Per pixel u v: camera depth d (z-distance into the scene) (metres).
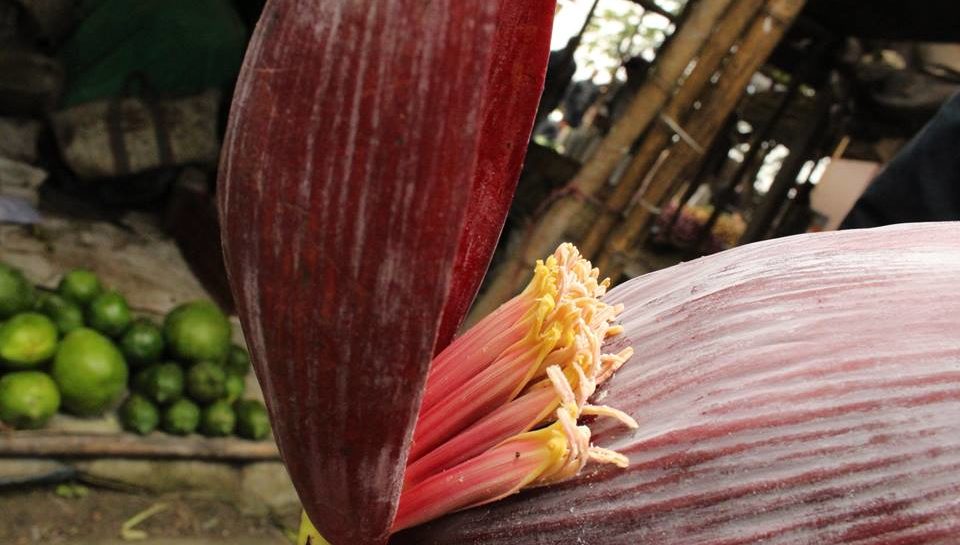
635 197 0.77
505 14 0.19
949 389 0.17
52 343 0.90
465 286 0.22
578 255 0.23
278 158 0.16
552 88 1.70
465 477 0.19
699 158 0.75
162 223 1.29
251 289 0.17
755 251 0.22
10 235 1.10
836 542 0.16
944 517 0.16
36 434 0.88
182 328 1.00
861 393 0.17
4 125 1.15
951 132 0.42
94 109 1.16
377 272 0.15
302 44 0.15
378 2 0.15
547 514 0.19
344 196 0.15
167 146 1.21
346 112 0.15
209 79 1.22
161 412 0.98
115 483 0.94
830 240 0.22
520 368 0.20
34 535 0.84
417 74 0.15
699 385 0.19
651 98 0.70
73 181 1.25
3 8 1.12
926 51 1.58
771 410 0.18
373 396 0.16
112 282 1.12
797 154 1.83
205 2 1.19
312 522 0.20
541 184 1.51
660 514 0.18
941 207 0.42
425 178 0.15
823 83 1.71
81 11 1.15
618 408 0.19
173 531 0.92
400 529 0.20
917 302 0.19
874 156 2.08
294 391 0.17
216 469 1.01
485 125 0.21
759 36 0.72
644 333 0.21
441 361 0.22
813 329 0.18
